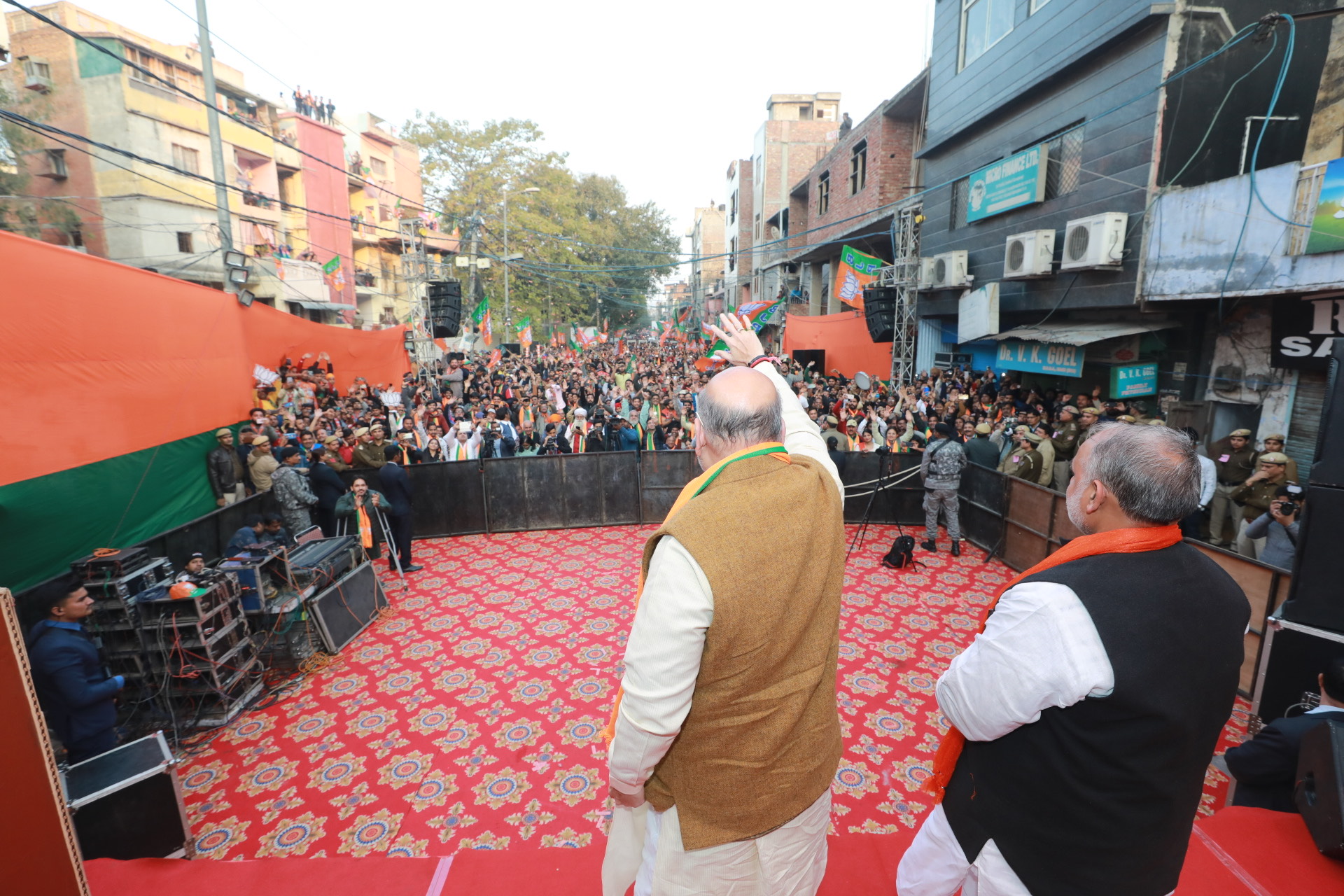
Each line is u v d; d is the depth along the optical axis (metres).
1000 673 1.29
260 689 5.43
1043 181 10.70
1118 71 9.23
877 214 17.95
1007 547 7.93
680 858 1.29
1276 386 8.09
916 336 16.44
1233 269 7.56
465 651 6.11
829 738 1.38
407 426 12.90
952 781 1.58
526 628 6.55
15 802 1.44
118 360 7.13
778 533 1.20
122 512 7.15
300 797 4.22
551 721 4.99
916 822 3.86
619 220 56.88
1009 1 11.70
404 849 3.77
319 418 12.70
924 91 16.73
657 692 1.14
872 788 4.15
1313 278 6.74
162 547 6.58
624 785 1.25
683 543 1.16
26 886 1.46
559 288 46.56
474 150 42.84
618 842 1.49
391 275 35.66
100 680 4.12
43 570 6.23
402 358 19.52
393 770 4.46
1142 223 8.87
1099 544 1.34
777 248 30.97
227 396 9.19
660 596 1.16
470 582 7.79
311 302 25.72
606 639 6.29
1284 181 6.95
